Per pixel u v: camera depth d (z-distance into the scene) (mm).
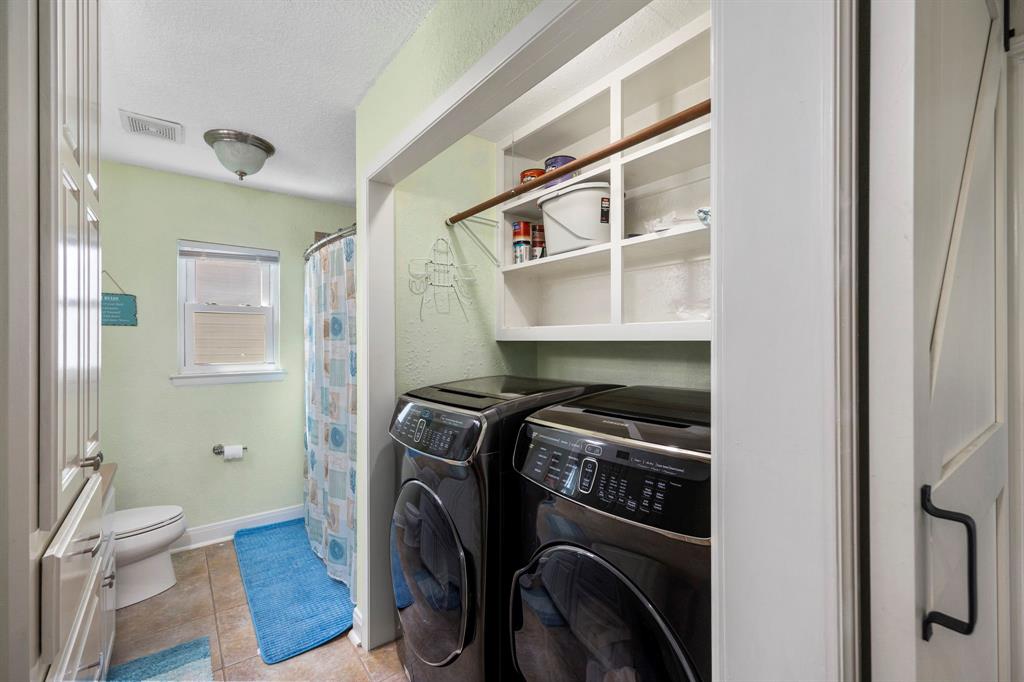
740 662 515
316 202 3170
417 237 1865
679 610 771
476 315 2029
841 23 439
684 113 1104
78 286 903
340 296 2273
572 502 953
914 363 426
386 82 1646
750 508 507
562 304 2066
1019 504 1023
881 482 448
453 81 1261
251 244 2924
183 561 2527
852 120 441
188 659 1742
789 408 474
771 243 486
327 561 2344
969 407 681
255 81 1727
